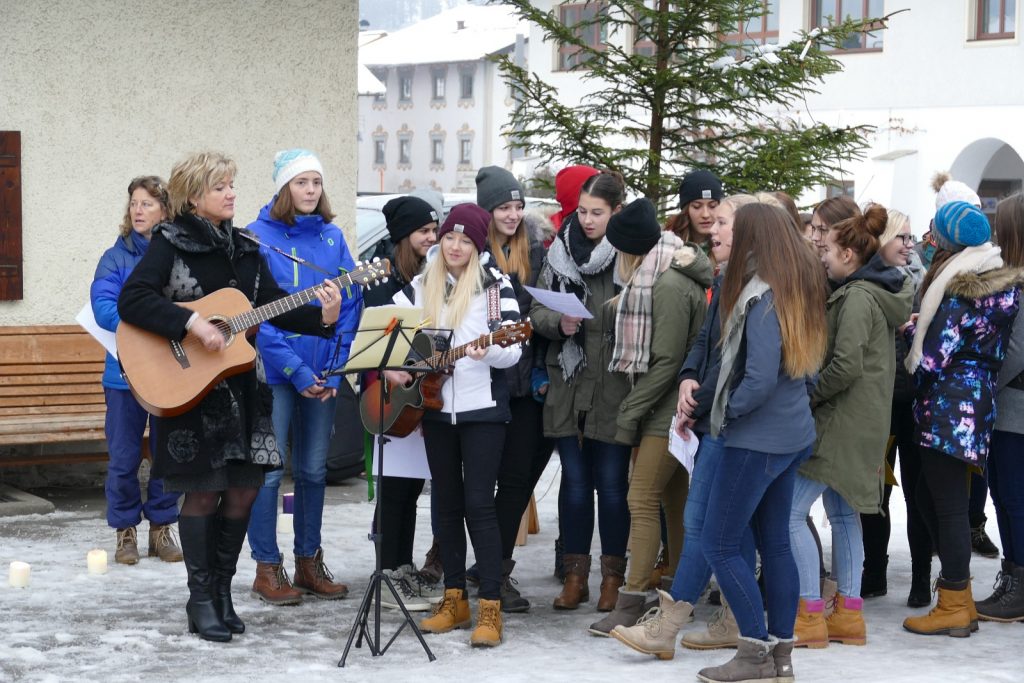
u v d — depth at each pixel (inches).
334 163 353.4
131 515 256.7
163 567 253.1
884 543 248.2
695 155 390.6
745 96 369.4
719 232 203.9
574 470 230.5
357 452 337.4
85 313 215.0
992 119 997.2
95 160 322.7
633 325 214.7
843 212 213.9
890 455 247.3
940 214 222.8
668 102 373.4
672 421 211.8
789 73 362.3
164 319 193.6
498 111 2279.8
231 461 202.2
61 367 315.9
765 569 186.4
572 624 223.3
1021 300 225.5
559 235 229.5
